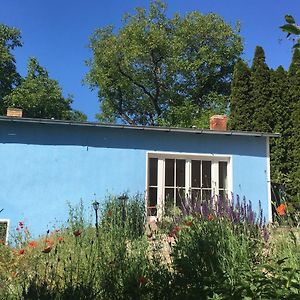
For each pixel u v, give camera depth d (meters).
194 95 29.55
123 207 6.77
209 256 4.03
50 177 10.41
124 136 10.93
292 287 3.05
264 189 11.28
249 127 16.55
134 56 28.45
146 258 4.27
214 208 5.11
